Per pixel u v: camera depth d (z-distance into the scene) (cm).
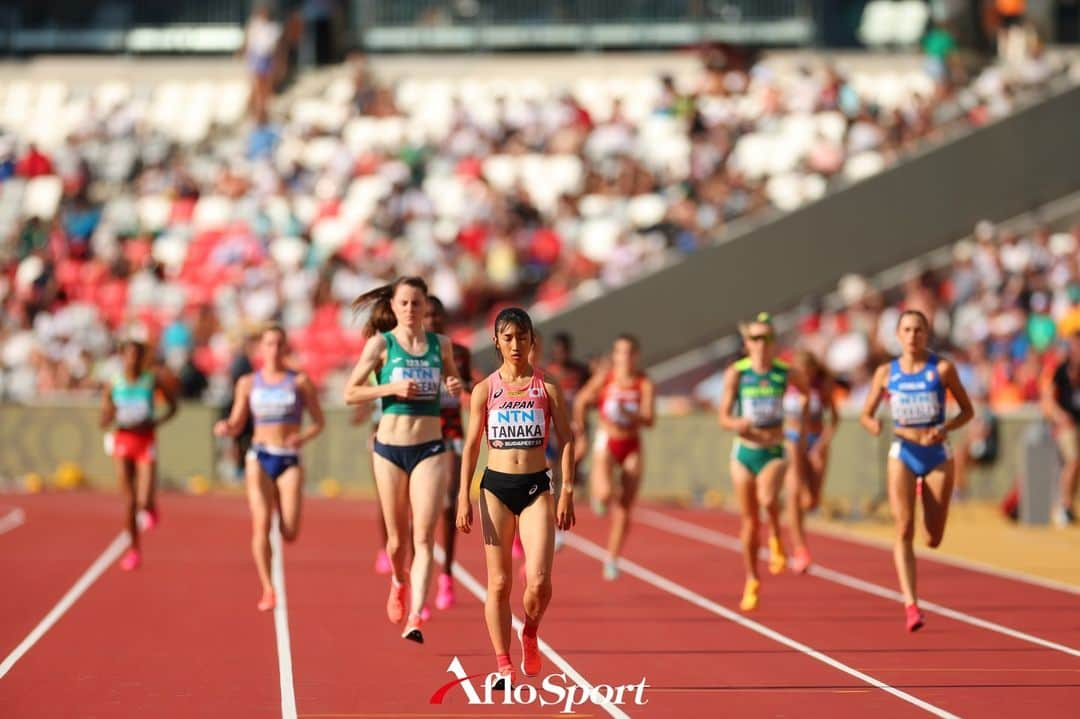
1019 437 7419
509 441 2811
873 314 8806
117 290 10256
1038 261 8888
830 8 12850
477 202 10506
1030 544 5819
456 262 9881
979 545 5784
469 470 2844
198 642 3569
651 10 13025
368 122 12088
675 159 11088
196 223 10981
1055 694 2883
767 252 8688
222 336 9638
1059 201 9325
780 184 10188
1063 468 6681
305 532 6372
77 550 5697
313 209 10912
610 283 8675
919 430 3706
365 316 9550
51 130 12612
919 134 9775
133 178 11912
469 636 3647
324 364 9500
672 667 3206
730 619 3934
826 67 11906
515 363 2827
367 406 4562
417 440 3406
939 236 8844
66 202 11406
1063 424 6525
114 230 11050
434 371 3428
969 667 3191
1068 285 8744
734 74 12131
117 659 3328
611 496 4791
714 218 9675
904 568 3694
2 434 8750
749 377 4088
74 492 8350
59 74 13238
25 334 9838
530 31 13162
